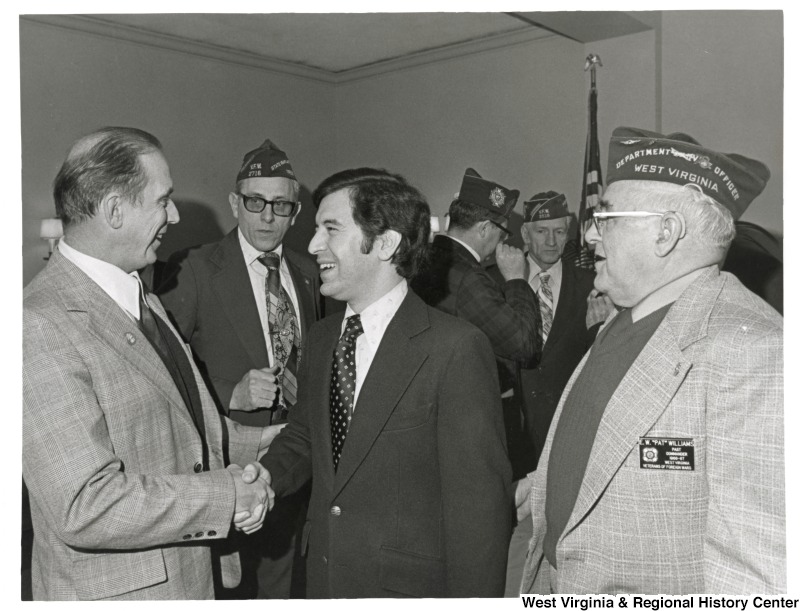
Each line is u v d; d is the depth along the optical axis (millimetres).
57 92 4164
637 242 1349
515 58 4602
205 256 2545
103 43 4340
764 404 1175
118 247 1504
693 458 1238
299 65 5242
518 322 2715
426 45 4832
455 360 1512
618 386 1312
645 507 1269
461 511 1476
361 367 1626
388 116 5246
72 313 1410
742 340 1208
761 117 3512
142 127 4574
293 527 2443
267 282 2539
